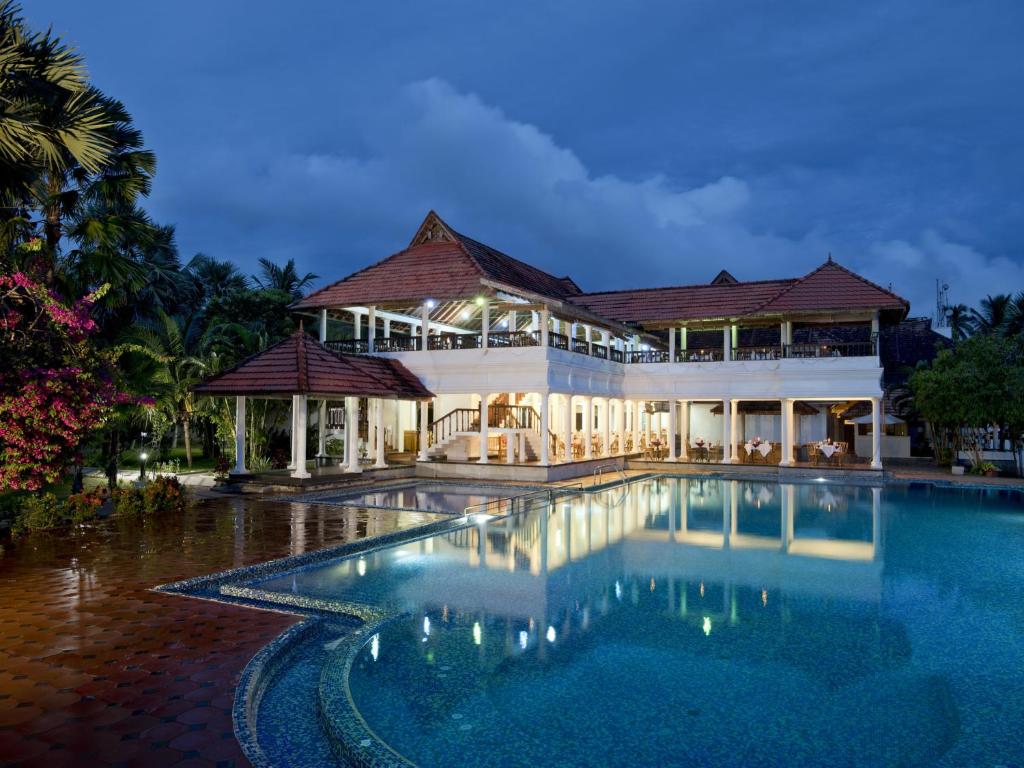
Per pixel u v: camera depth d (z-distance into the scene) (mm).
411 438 28562
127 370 15836
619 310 29547
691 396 27516
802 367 25328
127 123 14133
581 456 27578
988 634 7609
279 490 18312
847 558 11492
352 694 5934
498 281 23734
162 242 35531
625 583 9719
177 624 7016
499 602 8680
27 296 11602
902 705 5828
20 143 10312
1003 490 21000
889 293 24578
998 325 43125
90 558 10016
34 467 11328
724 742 5164
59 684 5508
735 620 8055
